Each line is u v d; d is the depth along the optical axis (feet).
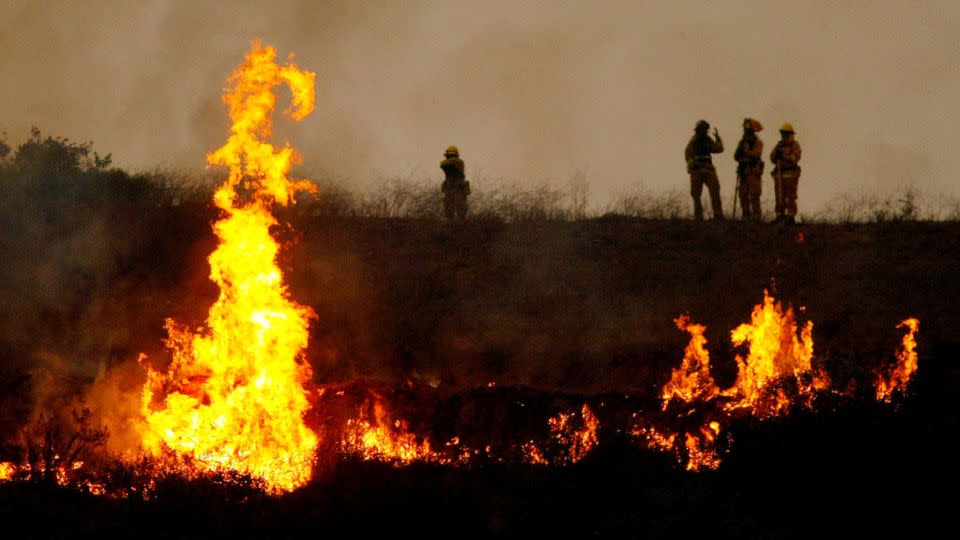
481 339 110.42
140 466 66.95
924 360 88.84
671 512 64.18
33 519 59.36
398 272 130.72
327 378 94.84
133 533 58.13
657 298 125.70
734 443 70.90
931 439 67.92
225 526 59.21
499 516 61.52
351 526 59.82
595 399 80.69
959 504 63.05
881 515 62.64
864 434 68.64
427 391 81.35
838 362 90.33
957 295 128.67
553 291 125.70
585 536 60.64
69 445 69.15
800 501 64.80
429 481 64.18
